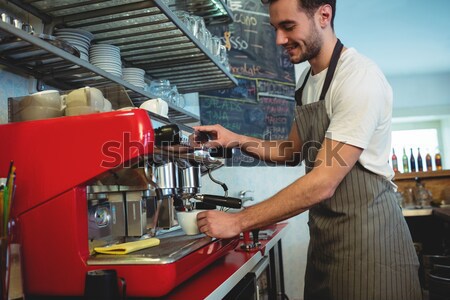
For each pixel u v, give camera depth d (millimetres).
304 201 1070
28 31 1139
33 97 1075
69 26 1549
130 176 1013
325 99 1280
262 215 1070
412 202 3398
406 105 7043
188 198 1221
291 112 3406
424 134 7793
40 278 913
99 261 879
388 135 1248
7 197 847
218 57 2160
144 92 1667
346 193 1230
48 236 914
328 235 1272
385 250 1188
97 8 1422
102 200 1029
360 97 1109
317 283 1354
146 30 1637
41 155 943
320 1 1205
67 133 937
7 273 831
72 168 918
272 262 1894
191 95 2777
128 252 918
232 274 1038
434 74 6984
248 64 3213
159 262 842
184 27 1613
